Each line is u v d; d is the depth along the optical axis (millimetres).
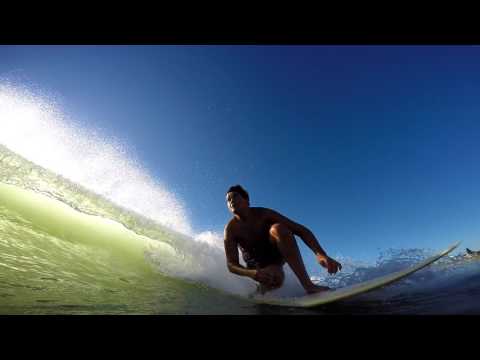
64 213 2418
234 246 2100
